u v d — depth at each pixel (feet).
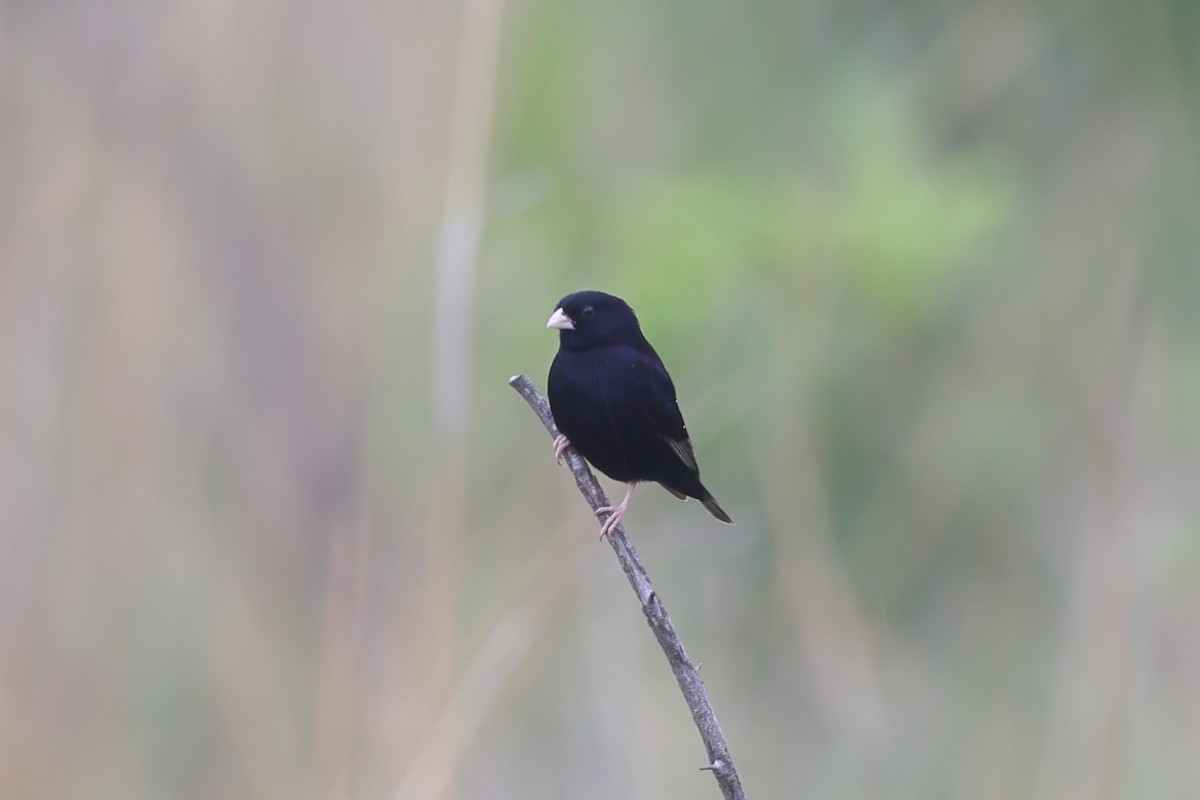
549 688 38.78
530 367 44.42
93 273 37.37
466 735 29.12
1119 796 35.60
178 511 37.78
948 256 45.16
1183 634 41.96
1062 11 49.26
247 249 40.09
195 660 36.55
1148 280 44.45
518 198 43.19
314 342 39.40
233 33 41.11
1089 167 49.39
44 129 37.37
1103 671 36.55
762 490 42.14
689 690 21.24
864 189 46.01
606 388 31.94
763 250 45.16
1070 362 44.96
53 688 35.32
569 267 46.21
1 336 35.91
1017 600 43.86
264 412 38.47
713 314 43.98
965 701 42.09
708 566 42.39
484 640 34.81
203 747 35.65
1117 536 38.17
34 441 36.40
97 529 36.73
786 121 48.73
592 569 37.45
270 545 37.60
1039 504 45.03
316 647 36.45
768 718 40.37
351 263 39.86
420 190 39.73
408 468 36.11
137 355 37.73
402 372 37.88
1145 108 49.39
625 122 49.03
